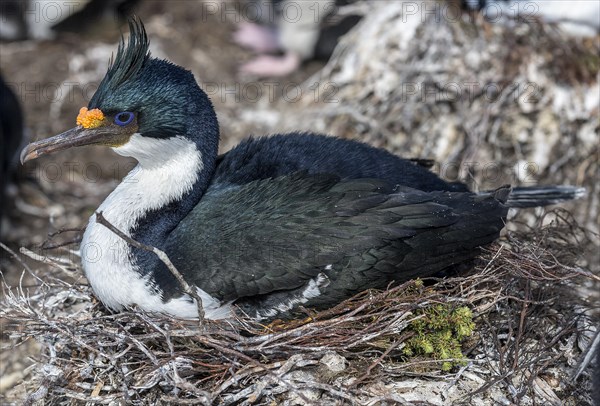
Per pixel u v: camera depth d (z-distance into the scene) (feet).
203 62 60.03
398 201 29.19
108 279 29.53
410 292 29.35
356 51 48.91
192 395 28.60
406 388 28.96
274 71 59.00
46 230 45.47
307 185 29.63
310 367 28.68
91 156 52.03
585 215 43.88
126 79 29.73
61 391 29.19
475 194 31.17
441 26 46.55
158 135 29.73
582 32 46.70
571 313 32.22
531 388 29.22
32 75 57.67
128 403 28.50
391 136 45.47
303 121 49.01
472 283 30.32
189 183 30.32
